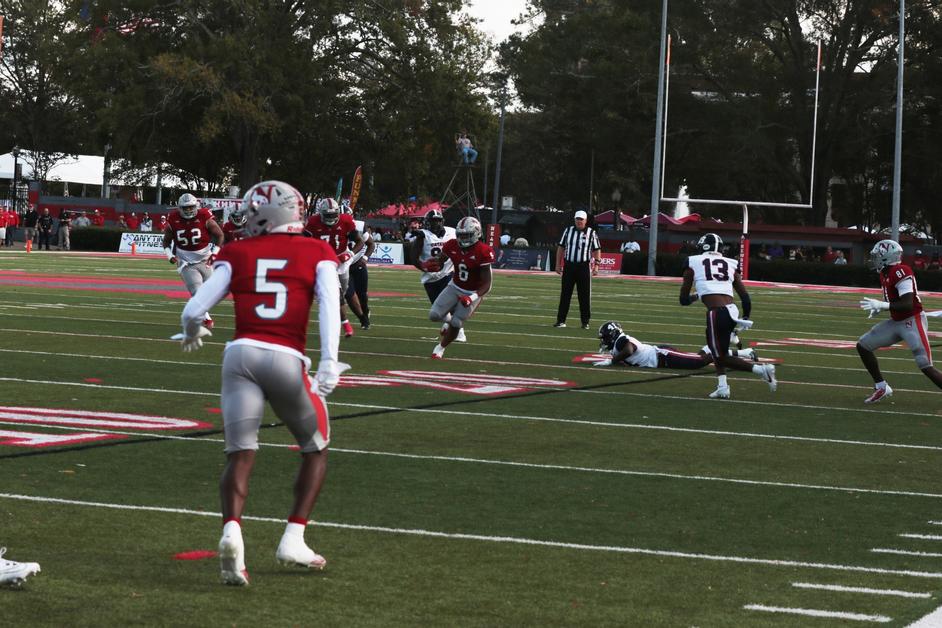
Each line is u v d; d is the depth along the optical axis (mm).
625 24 162500
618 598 13180
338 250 43156
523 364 36938
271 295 13430
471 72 151125
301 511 13570
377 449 21906
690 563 14836
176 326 44969
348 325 43562
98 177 180500
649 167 164375
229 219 48156
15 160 162375
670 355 37094
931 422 28062
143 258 116312
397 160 154125
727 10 149250
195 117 147000
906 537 16609
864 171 160500
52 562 13922
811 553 15531
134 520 16109
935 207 162250
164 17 142750
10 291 61000
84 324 44500
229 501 12961
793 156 160500
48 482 18219
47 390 27609
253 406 13258
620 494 18828
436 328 48938
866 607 13062
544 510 17500
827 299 89688
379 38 148125
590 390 31422
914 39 146125
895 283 30016
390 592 13141
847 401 31297
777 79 149625
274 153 157000
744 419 27359
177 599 12609
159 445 21547
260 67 138250
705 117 154875
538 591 13375
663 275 124562
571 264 51844
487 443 22953
